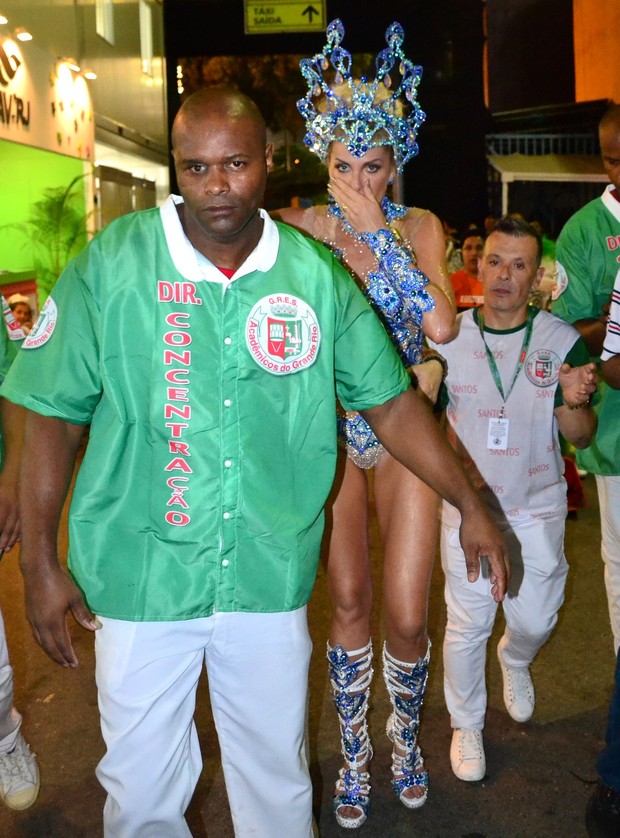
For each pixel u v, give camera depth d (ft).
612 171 12.04
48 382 6.52
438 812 10.06
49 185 36.40
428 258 9.87
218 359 6.59
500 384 10.59
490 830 9.73
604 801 8.95
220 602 6.79
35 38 29.86
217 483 6.65
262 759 7.27
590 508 21.25
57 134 31.83
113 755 6.81
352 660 9.65
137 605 6.69
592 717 12.00
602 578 16.85
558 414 10.66
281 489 6.90
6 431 8.20
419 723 11.18
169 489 6.63
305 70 9.60
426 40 50.60
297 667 7.13
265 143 6.51
